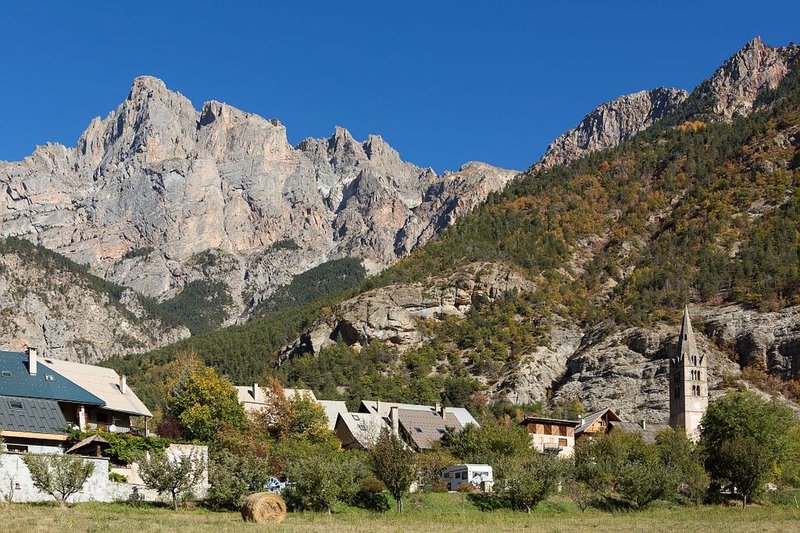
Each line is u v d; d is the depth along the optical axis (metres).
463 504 94.56
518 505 96.25
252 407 140.88
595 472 106.06
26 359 103.00
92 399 101.75
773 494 115.25
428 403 196.25
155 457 82.56
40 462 76.94
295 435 123.62
